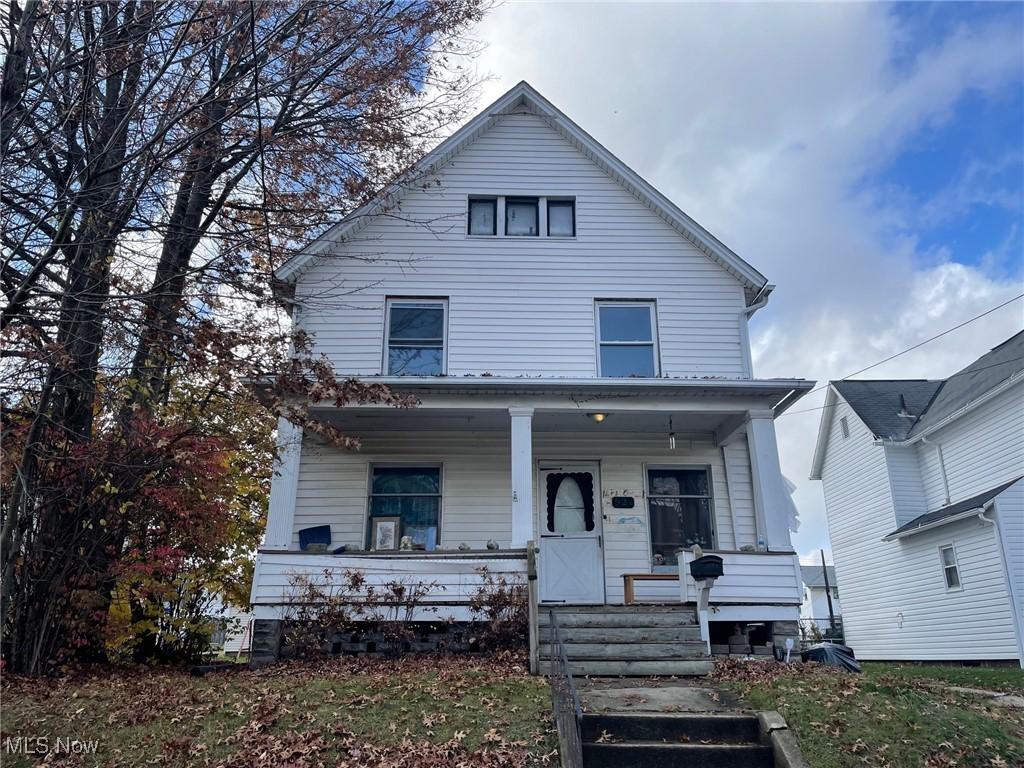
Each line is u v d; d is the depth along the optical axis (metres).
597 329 13.58
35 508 9.20
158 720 6.70
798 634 10.68
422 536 12.62
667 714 6.57
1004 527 16.30
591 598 12.40
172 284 9.02
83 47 7.70
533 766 5.80
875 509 21.42
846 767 5.82
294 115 10.50
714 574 9.88
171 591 11.25
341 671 8.90
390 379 11.48
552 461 13.14
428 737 6.23
